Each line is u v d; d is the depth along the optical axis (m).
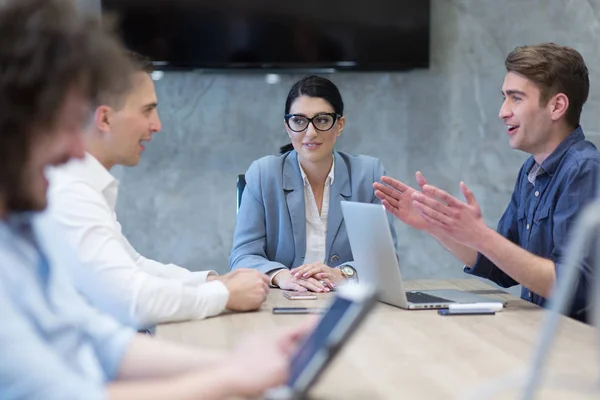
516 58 2.23
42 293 1.02
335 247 2.57
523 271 1.89
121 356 1.23
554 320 0.96
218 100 3.95
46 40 0.90
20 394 0.86
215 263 4.00
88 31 0.94
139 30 3.72
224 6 3.76
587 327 1.68
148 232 3.96
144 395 0.94
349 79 3.98
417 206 1.91
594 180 2.09
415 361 1.41
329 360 1.01
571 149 2.19
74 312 1.20
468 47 3.95
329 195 2.60
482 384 1.25
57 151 0.94
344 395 1.21
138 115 1.89
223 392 0.97
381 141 4.01
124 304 1.74
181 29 3.74
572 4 3.81
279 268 2.35
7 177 0.92
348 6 3.82
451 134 4.00
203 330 1.71
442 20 3.96
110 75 0.97
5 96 0.89
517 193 2.43
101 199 1.82
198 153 3.96
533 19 3.87
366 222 1.94
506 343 1.54
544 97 2.20
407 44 3.86
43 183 0.98
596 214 0.92
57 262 1.21
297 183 2.58
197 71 3.87
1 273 0.92
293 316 1.87
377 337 1.61
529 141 2.25
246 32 3.79
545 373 1.29
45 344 0.94
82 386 0.90
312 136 2.50
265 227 2.58
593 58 3.82
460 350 1.49
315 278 2.28
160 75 3.90
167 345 1.26
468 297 2.03
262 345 1.06
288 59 3.82
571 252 0.93
